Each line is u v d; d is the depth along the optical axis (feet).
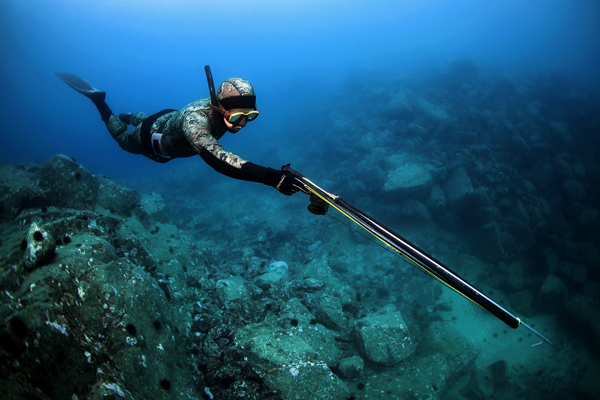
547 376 43.04
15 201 29.96
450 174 69.87
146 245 35.60
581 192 69.41
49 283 19.11
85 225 28.66
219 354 27.58
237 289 35.04
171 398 21.25
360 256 63.05
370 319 36.19
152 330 23.04
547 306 53.88
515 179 70.54
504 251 60.44
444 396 37.65
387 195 68.13
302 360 25.80
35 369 15.90
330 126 126.11
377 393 30.19
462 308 53.57
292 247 63.05
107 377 18.80
